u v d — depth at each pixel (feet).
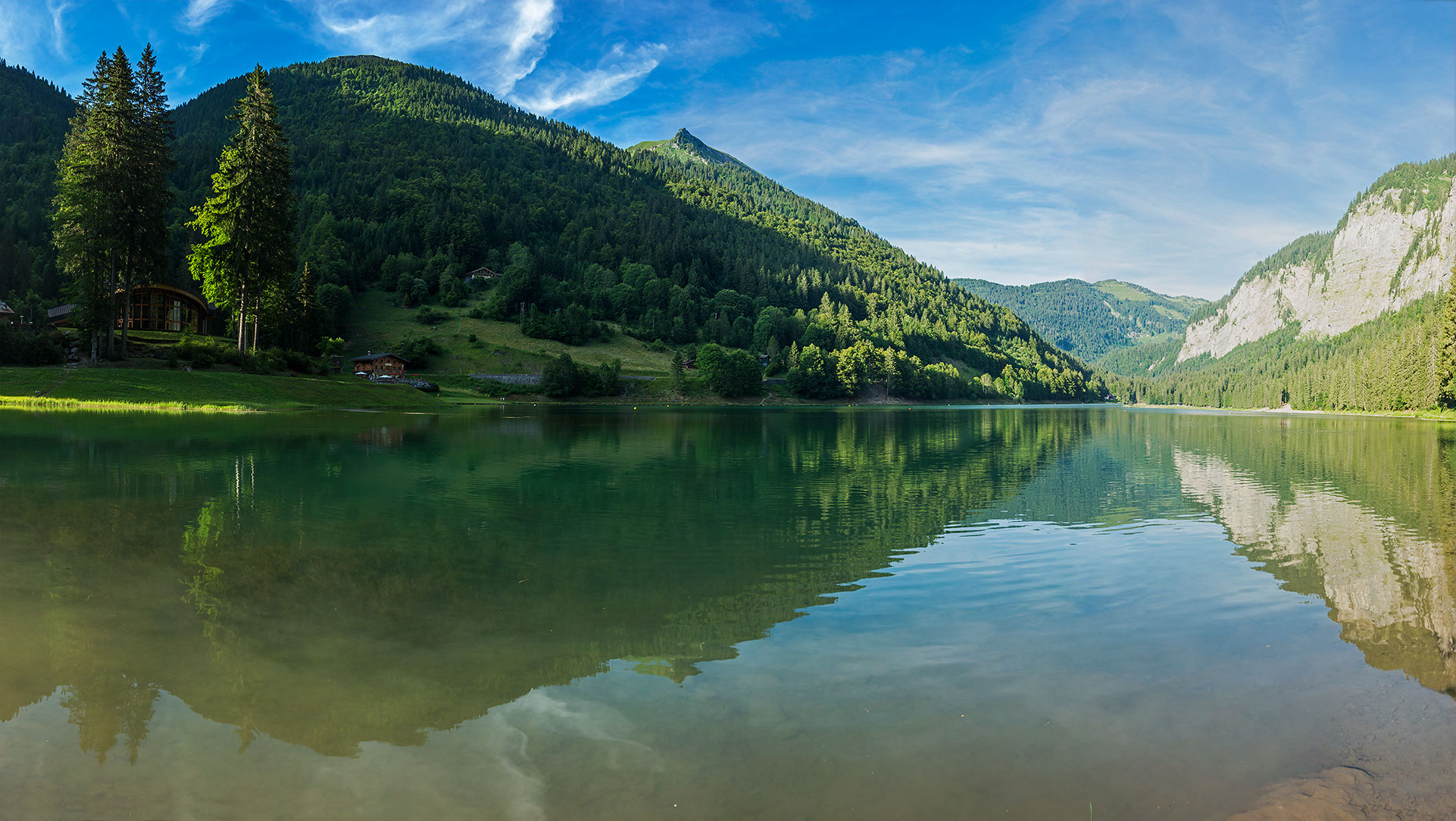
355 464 94.99
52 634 32.94
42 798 20.63
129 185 204.95
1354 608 41.50
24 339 198.70
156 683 28.30
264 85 230.89
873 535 60.49
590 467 103.76
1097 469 115.44
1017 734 25.75
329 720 25.79
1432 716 27.84
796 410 426.51
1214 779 23.12
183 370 208.03
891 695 28.73
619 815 20.36
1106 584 46.16
